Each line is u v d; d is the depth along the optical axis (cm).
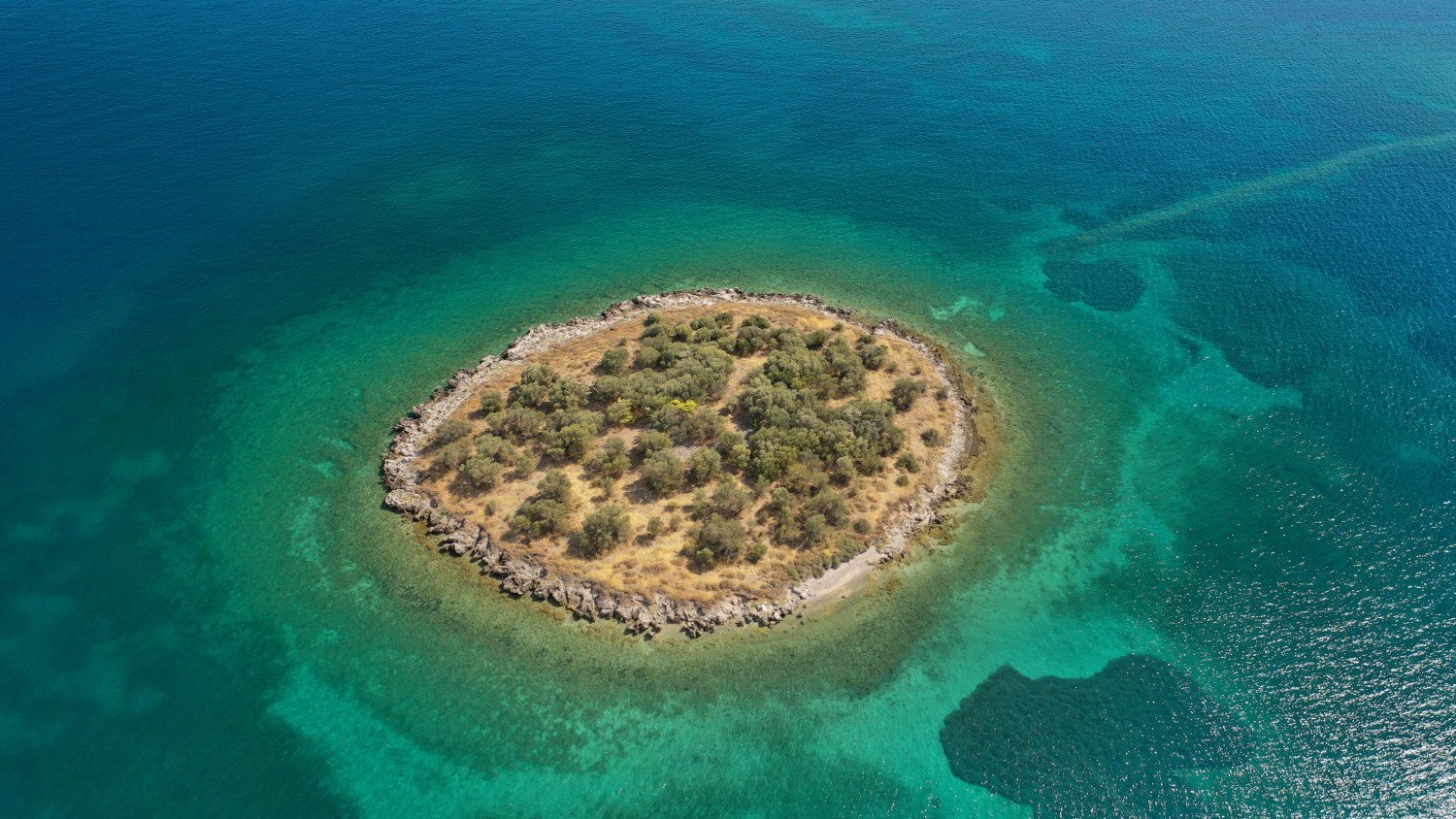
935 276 12825
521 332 11281
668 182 15388
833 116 18150
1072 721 6756
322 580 7762
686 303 11594
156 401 10025
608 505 8162
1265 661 7188
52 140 15700
